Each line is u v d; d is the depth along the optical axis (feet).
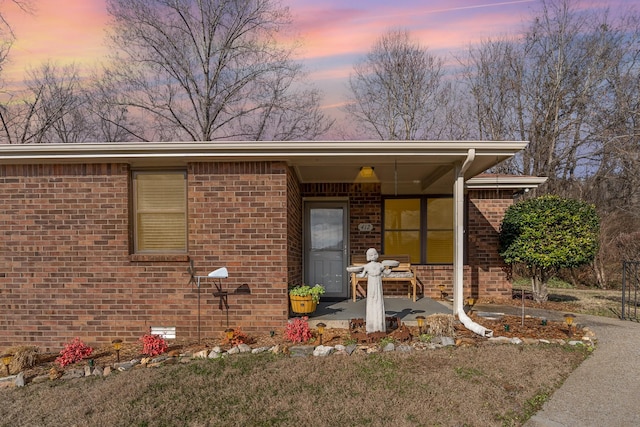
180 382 13.37
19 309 19.02
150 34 55.42
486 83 65.82
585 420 10.78
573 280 43.34
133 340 18.98
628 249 39.91
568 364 14.65
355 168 23.12
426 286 28.58
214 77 59.11
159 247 19.77
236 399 12.12
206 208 19.06
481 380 13.14
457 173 19.81
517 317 21.26
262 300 19.02
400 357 15.14
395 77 68.49
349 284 28.76
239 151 18.16
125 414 11.30
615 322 21.59
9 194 19.03
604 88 56.13
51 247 19.04
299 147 17.97
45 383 13.94
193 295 19.01
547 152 60.29
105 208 19.12
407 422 10.55
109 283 19.04
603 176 55.42
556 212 25.08
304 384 13.06
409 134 68.28
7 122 57.47
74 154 18.02
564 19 57.77
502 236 26.99
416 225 29.60
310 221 29.17
